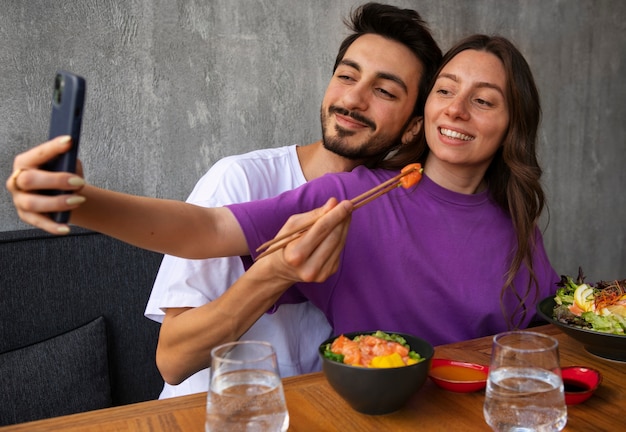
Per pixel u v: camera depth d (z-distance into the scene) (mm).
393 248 1410
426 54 1560
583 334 1156
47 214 764
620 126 3455
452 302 1436
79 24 2006
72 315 1710
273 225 1230
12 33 1911
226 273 1328
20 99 1944
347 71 1512
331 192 1379
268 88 2369
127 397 1811
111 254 1772
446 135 1430
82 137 2049
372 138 1532
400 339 1015
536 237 1603
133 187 2156
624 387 1045
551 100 3176
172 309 1313
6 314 1607
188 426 879
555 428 787
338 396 985
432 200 1473
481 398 988
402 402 906
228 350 790
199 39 2211
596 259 3482
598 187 3424
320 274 1058
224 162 1490
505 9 2939
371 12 1557
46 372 1612
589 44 3264
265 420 725
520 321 1504
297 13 2389
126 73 2096
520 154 1486
